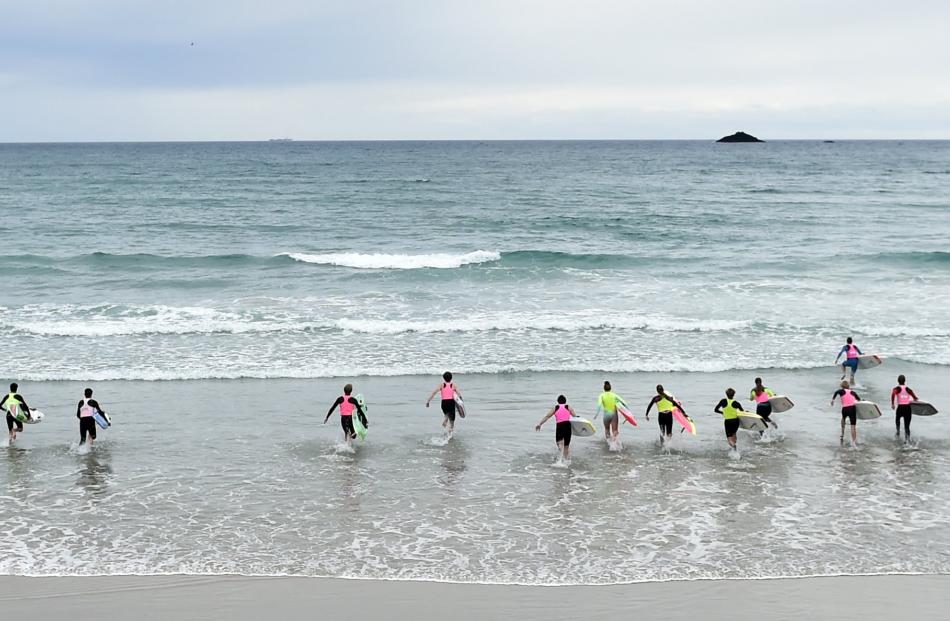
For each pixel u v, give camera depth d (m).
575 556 11.88
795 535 12.59
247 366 22.30
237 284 33.22
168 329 25.78
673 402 16.92
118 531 12.67
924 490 14.41
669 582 11.10
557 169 130.50
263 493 14.27
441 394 17.38
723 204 67.69
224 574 11.30
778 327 26.25
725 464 15.84
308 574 11.31
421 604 10.50
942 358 23.19
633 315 27.80
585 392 20.52
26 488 14.40
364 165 144.62
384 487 14.59
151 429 17.66
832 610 10.39
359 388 20.70
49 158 178.88
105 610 10.31
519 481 14.92
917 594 10.80
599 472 15.41
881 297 30.70
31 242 44.03
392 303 29.78
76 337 25.00
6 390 20.36
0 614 10.16
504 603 10.52
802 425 18.22
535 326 26.28
